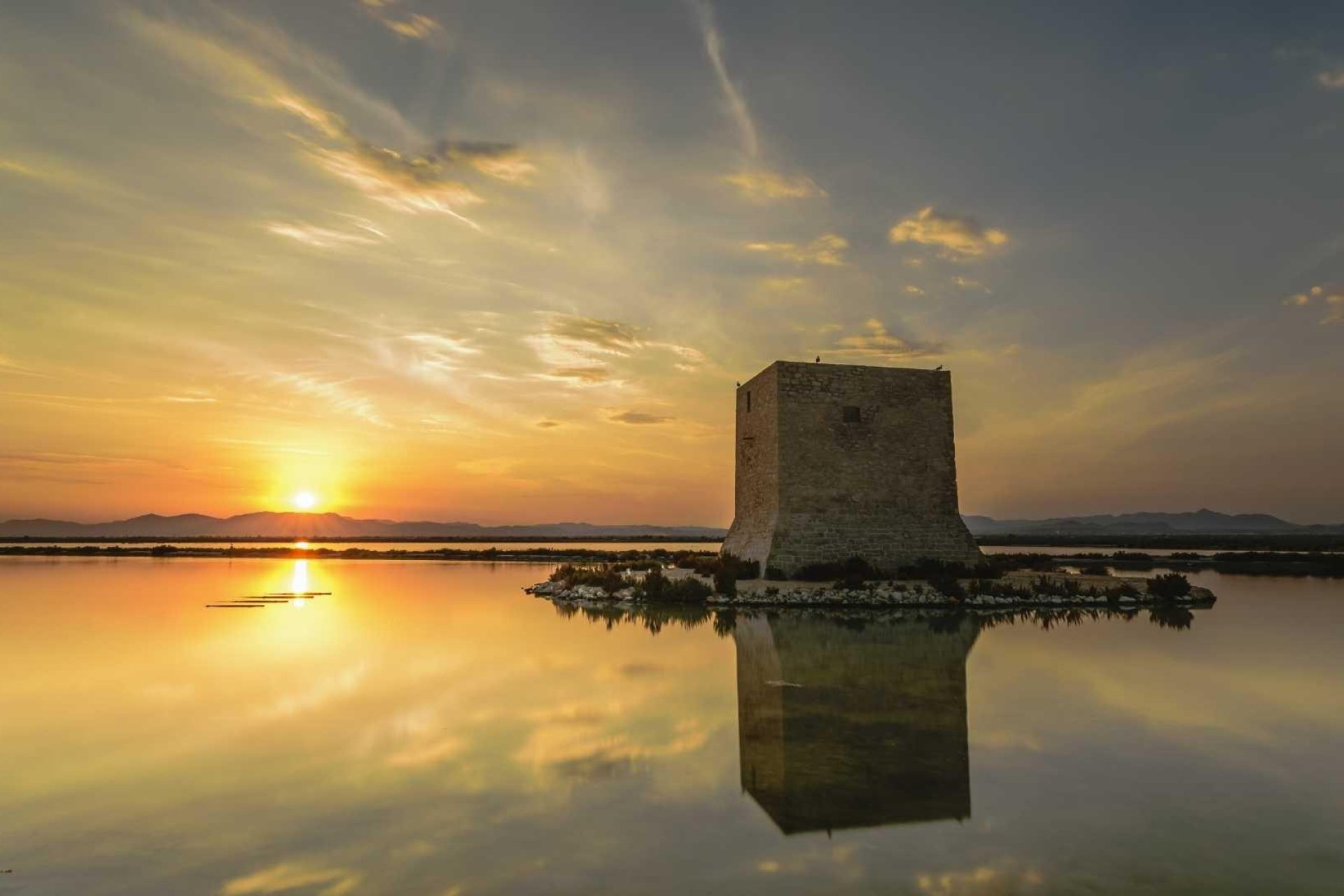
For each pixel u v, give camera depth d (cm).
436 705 1205
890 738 1014
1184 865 645
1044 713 1145
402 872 630
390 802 788
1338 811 766
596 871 632
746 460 3812
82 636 1981
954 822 734
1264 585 3606
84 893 595
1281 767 896
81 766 901
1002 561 3956
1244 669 1491
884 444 3422
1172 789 826
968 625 2184
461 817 746
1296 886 609
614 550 9019
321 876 625
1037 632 2027
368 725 1084
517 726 1078
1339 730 1057
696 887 605
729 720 1106
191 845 682
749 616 2447
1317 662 1562
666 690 1315
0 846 680
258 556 7000
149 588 3509
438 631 2095
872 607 2644
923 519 3391
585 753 952
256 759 930
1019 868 639
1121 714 1145
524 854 664
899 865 643
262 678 1427
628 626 2192
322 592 3400
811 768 892
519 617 2419
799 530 3250
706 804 781
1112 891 600
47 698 1262
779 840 693
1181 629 2098
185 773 877
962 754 945
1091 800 793
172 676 1449
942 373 3553
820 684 1359
